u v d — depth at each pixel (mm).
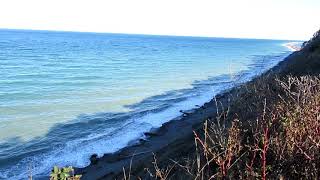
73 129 22547
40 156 17875
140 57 84688
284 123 4793
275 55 98562
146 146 17906
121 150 17875
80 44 144000
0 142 19641
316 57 17422
